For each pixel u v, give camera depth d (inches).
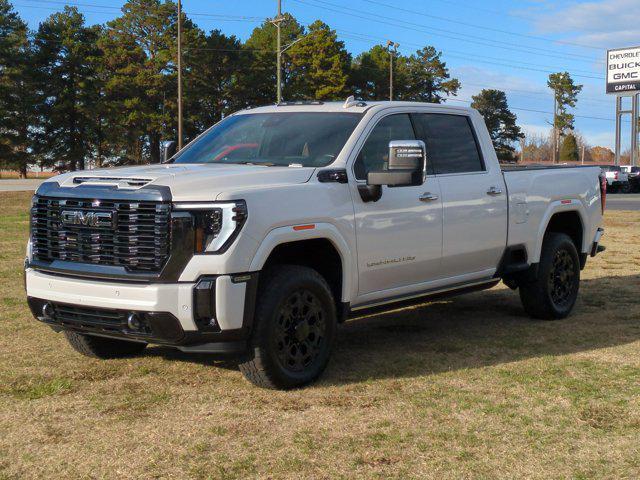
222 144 242.2
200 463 150.9
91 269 188.7
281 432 168.2
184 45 2898.6
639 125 3572.8
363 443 161.5
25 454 155.9
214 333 182.4
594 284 373.7
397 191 224.4
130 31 3014.3
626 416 178.4
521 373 215.2
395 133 234.2
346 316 215.5
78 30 2785.4
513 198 267.4
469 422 174.6
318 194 202.2
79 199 192.2
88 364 226.2
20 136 2800.2
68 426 172.4
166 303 179.3
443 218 238.8
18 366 222.8
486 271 262.1
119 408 185.2
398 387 201.9
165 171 200.7
